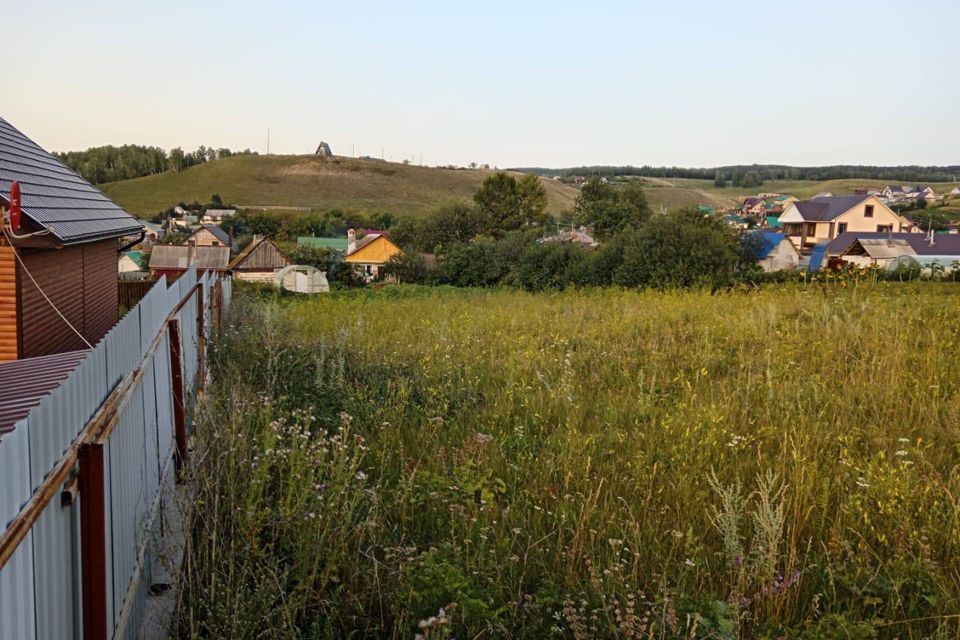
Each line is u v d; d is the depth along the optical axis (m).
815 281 16.31
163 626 3.76
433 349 10.61
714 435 6.15
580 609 3.51
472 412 7.66
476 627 3.55
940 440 6.09
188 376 7.38
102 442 2.90
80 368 3.02
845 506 4.61
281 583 3.90
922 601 3.80
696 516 4.89
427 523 4.90
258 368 9.22
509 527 4.78
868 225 59.41
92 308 15.16
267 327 11.05
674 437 6.31
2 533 2.01
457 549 4.14
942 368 8.06
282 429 6.06
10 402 4.49
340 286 44.22
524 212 90.12
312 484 4.82
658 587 3.90
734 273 23.66
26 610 2.22
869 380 7.79
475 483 5.25
